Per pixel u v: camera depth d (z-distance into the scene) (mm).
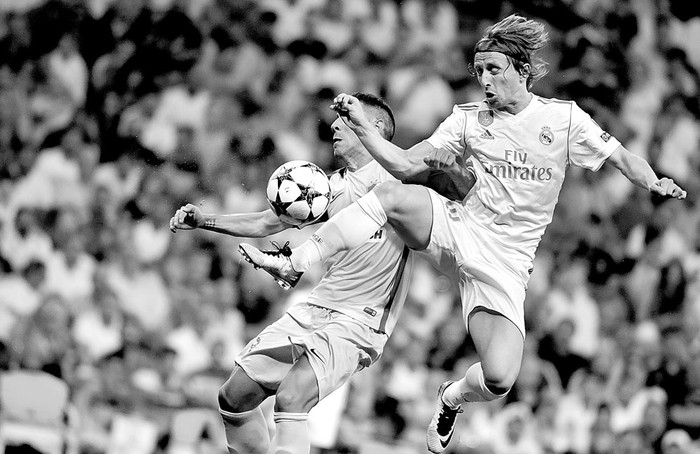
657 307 41906
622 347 39344
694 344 39938
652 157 47375
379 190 17219
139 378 31984
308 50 44344
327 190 17844
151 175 40250
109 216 39062
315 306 18359
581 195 42969
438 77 45281
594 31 48594
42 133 41469
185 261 37094
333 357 17594
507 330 16953
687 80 50125
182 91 42750
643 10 50062
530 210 17234
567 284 40750
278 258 16781
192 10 44375
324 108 43188
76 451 29578
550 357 37562
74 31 44094
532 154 17078
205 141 41281
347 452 30281
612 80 47938
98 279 36125
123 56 43969
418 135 43844
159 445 30188
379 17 45875
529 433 33875
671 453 35969
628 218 43750
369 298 18172
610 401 36656
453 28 47469
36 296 35156
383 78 44844
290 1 45094
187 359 34312
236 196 40125
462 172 17297
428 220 17203
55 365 30969
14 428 28703
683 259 44312
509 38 16844
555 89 47406
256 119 42438
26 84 42562
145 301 36094
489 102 17078
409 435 31844
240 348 35125
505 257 17234
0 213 39156
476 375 17484
